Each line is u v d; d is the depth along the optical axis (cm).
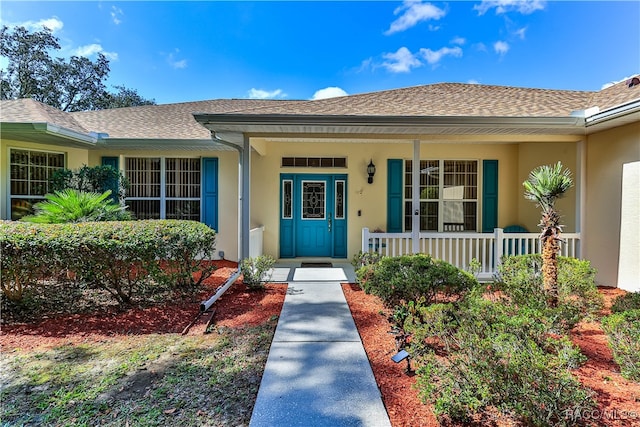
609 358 324
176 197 856
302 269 748
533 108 656
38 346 361
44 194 748
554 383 213
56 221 575
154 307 487
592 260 633
